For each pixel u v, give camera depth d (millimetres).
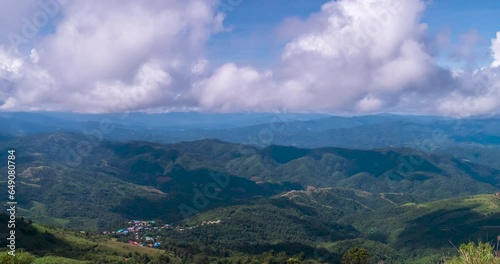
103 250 107062
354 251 58906
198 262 107312
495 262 13477
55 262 78500
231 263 108688
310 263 106500
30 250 89250
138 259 105062
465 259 14039
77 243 106812
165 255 111438
